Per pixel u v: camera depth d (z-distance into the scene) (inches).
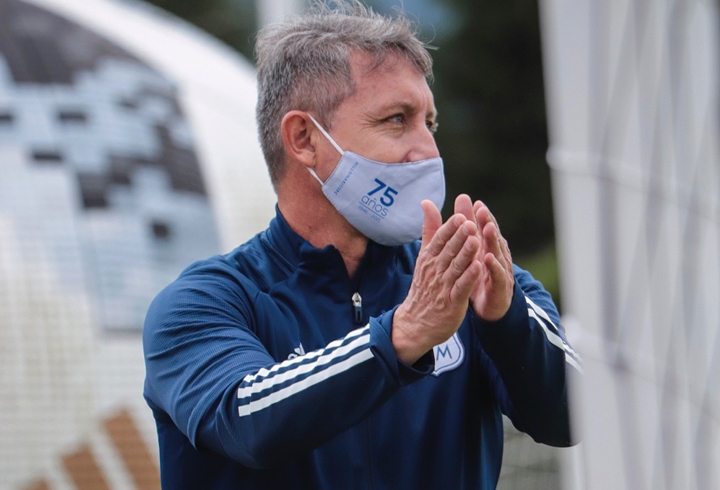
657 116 156.5
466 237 206.2
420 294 212.5
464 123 2155.5
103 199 696.4
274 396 213.3
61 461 639.1
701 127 157.4
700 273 157.9
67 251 672.4
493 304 229.8
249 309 248.1
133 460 651.5
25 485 629.9
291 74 259.6
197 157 746.2
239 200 741.3
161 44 808.3
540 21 2082.9
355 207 254.5
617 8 156.7
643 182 157.0
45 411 642.8
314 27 262.4
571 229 162.7
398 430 244.1
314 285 254.8
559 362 245.1
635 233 157.8
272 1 1008.9
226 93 792.3
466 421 251.9
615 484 160.2
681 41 156.9
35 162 687.7
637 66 156.3
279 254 259.8
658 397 157.4
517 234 2111.2
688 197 157.6
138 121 738.2
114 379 658.8
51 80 724.7
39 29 751.7
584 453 163.2
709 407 157.9
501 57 2135.8
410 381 215.3
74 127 710.5
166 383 238.7
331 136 254.8
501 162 2113.7
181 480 245.6
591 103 159.3
